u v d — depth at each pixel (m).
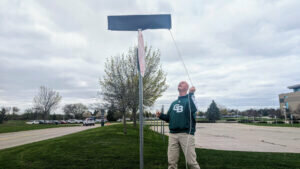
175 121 3.35
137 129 18.05
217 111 58.59
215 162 5.51
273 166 5.17
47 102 50.34
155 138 11.77
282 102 78.38
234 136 16.44
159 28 3.54
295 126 31.78
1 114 47.84
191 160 3.25
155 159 5.71
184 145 3.29
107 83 12.58
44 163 5.35
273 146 10.33
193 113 3.30
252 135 17.45
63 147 7.52
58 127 37.38
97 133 13.03
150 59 14.29
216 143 11.55
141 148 3.22
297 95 70.62
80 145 7.95
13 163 5.41
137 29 3.49
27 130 28.34
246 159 5.96
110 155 6.19
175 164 3.44
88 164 5.22
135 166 5.04
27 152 6.88
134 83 12.54
